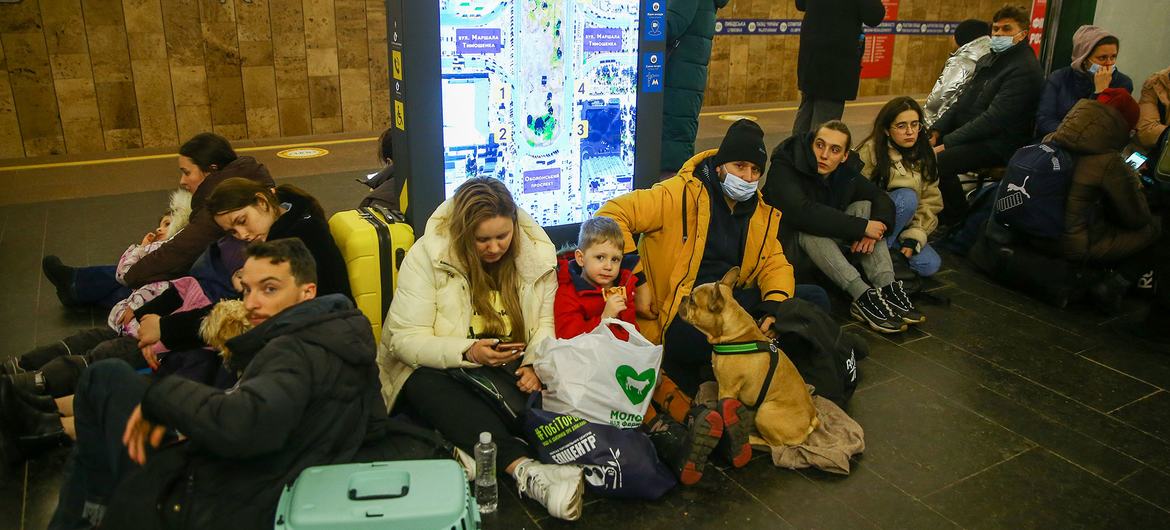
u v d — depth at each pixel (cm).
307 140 880
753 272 358
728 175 334
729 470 297
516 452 277
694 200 342
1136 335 428
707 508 274
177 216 376
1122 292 454
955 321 442
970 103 599
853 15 608
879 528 267
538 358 280
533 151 373
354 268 324
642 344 276
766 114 1092
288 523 199
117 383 223
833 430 313
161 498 204
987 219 527
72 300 418
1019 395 362
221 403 197
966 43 676
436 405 279
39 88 762
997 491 289
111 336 332
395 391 294
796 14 1171
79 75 776
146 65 803
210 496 207
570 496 257
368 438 242
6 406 276
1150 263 473
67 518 227
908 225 480
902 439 322
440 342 279
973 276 514
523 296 302
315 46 881
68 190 662
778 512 273
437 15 323
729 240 352
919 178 472
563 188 389
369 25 905
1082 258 454
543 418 271
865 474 297
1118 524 273
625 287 317
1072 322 444
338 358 224
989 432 330
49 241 536
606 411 272
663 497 279
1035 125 565
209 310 288
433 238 290
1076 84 551
